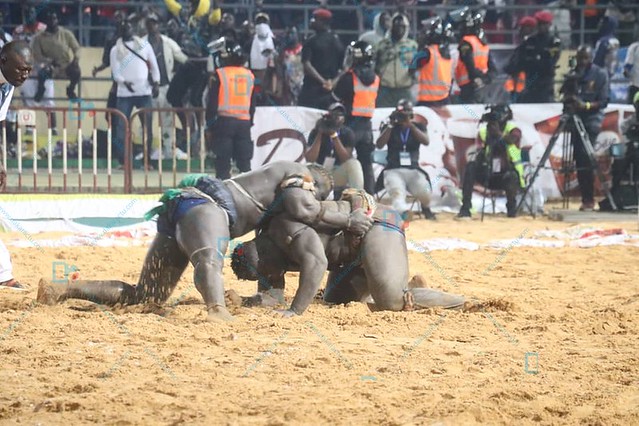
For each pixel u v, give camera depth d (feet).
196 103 190.49
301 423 50.85
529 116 179.01
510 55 212.43
